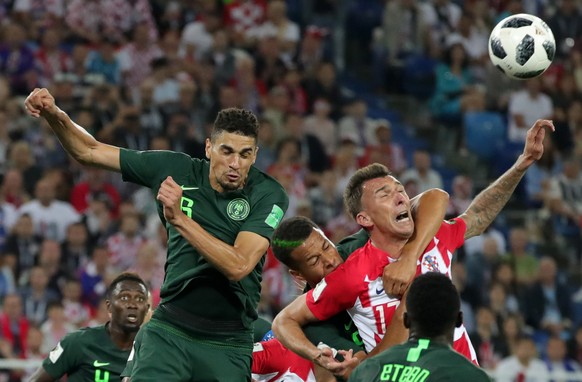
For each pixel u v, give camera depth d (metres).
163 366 20.23
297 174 50.16
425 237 20.11
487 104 61.38
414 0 63.84
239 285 20.50
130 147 48.06
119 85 52.50
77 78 51.81
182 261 20.52
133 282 25.30
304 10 64.56
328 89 57.41
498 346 44.41
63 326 39.12
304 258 20.38
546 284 49.47
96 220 44.12
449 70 61.66
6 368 35.44
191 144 49.16
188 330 20.47
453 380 16.39
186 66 53.38
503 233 55.06
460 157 59.62
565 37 65.56
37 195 44.19
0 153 46.56
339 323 20.94
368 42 65.94
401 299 19.77
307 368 22.34
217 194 20.39
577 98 63.16
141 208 46.59
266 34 59.56
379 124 56.31
